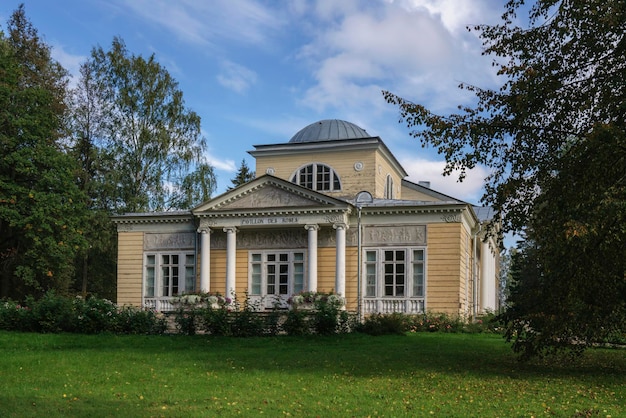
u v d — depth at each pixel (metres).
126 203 50.19
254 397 12.91
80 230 41.22
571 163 15.52
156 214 39.34
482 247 46.25
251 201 36.78
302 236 37.16
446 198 48.59
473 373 16.81
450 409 11.95
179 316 28.16
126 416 11.09
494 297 50.06
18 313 28.06
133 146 50.44
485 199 17.36
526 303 17.34
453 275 34.50
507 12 17.44
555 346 17.23
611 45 15.81
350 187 42.41
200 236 38.72
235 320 26.97
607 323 16.77
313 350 21.83
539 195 16.48
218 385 14.44
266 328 26.94
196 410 11.56
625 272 14.70
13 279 42.97
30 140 39.31
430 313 33.06
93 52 50.81
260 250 37.62
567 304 15.96
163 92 50.97
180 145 51.28
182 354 20.59
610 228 14.44
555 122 16.50
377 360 19.20
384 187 44.53
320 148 43.09
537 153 16.81
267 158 44.28
